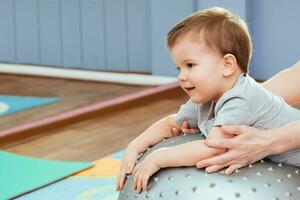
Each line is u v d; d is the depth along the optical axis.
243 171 1.13
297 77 1.40
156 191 1.14
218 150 1.13
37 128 2.79
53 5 4.31
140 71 4.08
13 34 4.51
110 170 2.23
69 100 3.54
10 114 3.20
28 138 2.72
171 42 1.20
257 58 3.77
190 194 1.10
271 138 1.14
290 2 3.61
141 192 1.17
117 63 4.16
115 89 3.85
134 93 3.53
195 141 1.16
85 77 4.16
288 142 1.14
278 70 3.72
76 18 4.24
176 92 3.65
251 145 1.13
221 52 1.16
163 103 3.42
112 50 4.15
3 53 4.58
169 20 3.80
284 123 1.18
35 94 3.74
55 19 4.32
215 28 1.16
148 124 2.95
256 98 1.16
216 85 1.17
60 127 2.90
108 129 2.86
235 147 1.12
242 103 1.15
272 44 3.71
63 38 4.32
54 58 4.38
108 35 4.15
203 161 1.13
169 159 1.15
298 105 1.47
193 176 1.13
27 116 3.15
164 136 1.32
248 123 1.16
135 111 3.24
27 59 4.49
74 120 2.99
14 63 4.54
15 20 4.48
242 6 3.64
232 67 1.17
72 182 2.10
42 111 3.26
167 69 3.86
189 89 1.20
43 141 2.67
